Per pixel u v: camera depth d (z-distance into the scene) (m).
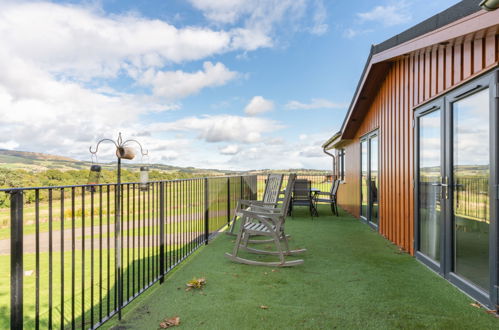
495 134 2.53
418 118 4.21
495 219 2.53
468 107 2.99
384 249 4.66
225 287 3.12
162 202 3.29
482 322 2.38
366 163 7.13
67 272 4.04
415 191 4.19
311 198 8.02
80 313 2.76
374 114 6.47
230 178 7.26
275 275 3.47
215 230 5.87
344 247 4.79
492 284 2.57
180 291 3.02
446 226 3.32
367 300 2.79
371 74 5.75
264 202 5.26
